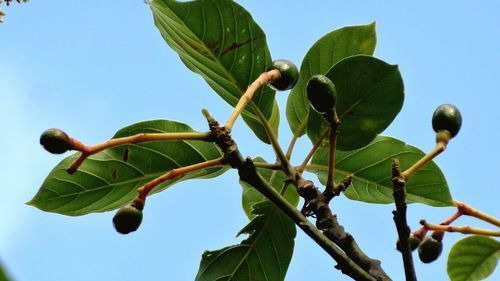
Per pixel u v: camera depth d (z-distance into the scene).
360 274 2.47
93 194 3.29
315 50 3.53
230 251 3.43
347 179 2.85
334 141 2.78
